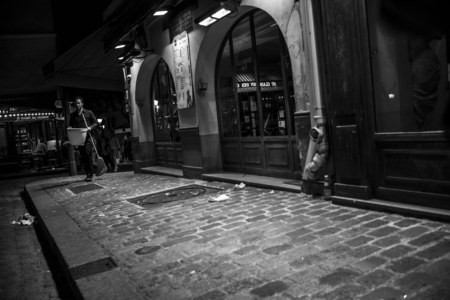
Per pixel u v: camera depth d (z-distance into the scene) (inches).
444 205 159.6
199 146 351.6
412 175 172.6
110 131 579.8
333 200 205.2
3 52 705.6
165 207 253.9
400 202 177.5
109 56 566.6
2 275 187.5
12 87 728.3
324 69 208.7
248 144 320.8
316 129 210.8
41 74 736.3
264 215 200.5
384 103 186.7
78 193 363.9
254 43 297.9
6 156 820.0
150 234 191.3
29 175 702.5
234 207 228.2
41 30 722.8
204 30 319.6
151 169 472.7
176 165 450.0
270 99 291.1
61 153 869.8
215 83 351.3
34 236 257.3
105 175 514.3
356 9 184.2
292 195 240.5
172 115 444.1
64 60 551.8
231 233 175.6
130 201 292.0
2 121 850.8
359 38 184.5
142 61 450.9
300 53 226.8
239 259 141.3
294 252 141.7
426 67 170.6
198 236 177.3
